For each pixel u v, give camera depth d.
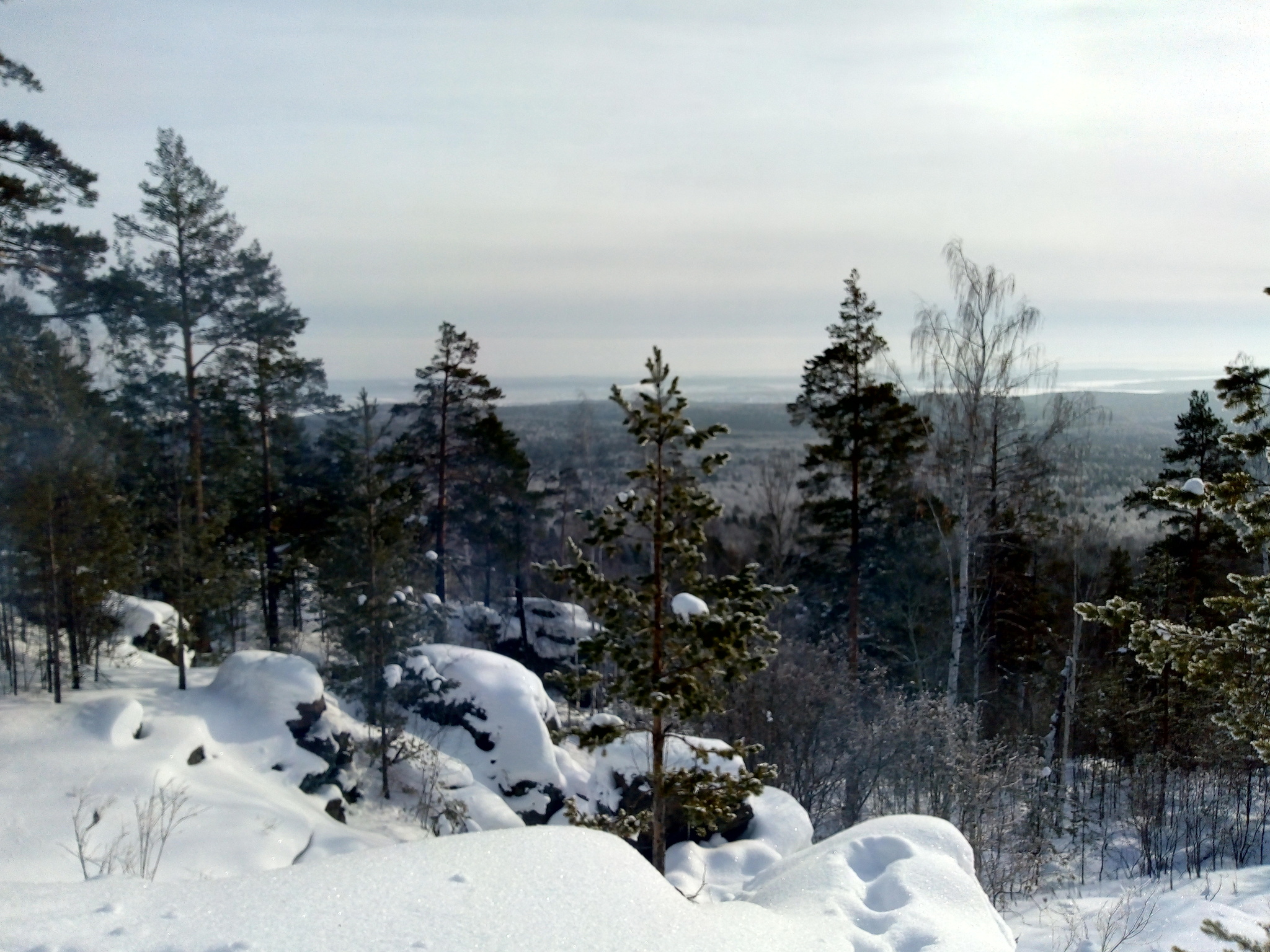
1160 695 24.95
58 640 14.88
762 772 11.73
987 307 21.22
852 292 26.09
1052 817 21.12
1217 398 10.16
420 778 18.09
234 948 4.69
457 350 31.09
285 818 12.92
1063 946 11.56
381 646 18.44
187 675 18.62
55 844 10.35
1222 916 11.06
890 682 29.03
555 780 18.72
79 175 19.19
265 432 28.81
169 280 26.23
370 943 4.81
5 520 14.75
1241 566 25.59
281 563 29.64
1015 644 29.97
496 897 5.46
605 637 11.31
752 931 5.71
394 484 23.58
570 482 38.09
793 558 32.50
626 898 5.66
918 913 6.54
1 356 18.03
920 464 25.58
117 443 21.41
